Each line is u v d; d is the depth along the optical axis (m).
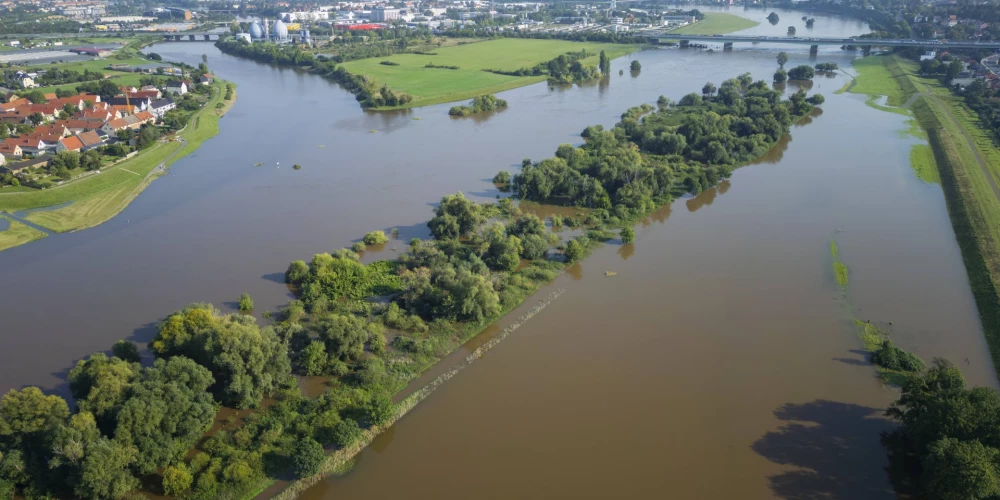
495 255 142.12
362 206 179.50
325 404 95.94
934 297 126.44
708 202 180.00
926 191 182.62
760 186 190.62
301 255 150.12
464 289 118.44
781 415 95.62
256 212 176.50
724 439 91.38
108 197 187.12
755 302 126.19
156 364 93.06
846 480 83.88
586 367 107.25
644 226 165.00
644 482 84.25
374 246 153.88
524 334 117.19
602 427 93.81
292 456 86.38
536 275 137.75
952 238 152.88
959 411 79.50
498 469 86.62
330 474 85.81
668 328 118.00
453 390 102.06
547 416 96.12
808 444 90.00
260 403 97.88
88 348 115.38
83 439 79.94
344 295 129.25
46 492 79.69
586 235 157.25
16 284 138.50
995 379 100.94
